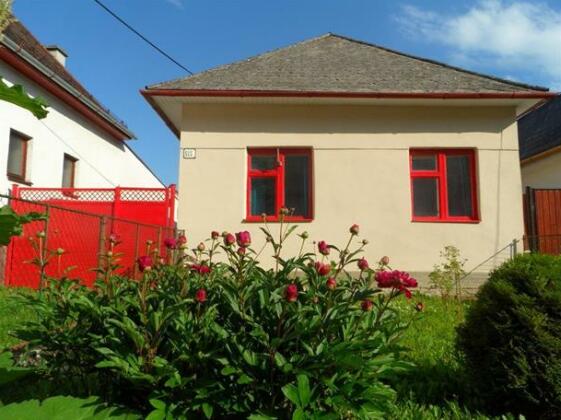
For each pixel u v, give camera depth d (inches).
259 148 338.6
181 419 77.3
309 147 338.0
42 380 105.7
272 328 87.4
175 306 84.8
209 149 335.0
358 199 331.9
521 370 105.3
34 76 397.1
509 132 335.9
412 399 116.7
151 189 337.1
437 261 325.7
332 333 88.2
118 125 559.5
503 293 112.3
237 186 331.6
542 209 337.4
